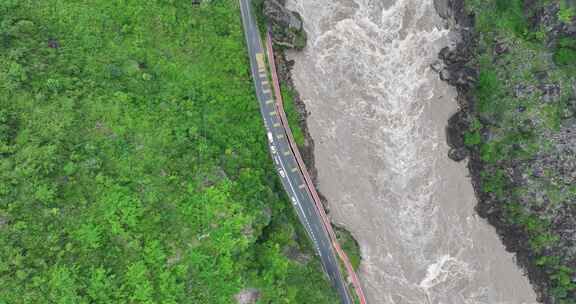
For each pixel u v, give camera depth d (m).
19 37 58.47
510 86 69.38
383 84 73.88
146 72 65.56
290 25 73.44
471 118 74.00
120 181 58.00
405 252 74.31
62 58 60.72
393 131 74.12
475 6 70.25
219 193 61.88
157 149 61.16
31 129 55.75
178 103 66.38
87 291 53.31
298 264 67.62
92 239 54.38
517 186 72.12
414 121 74.38
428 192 74.62
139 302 55.12
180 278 57.69
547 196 69.81
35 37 59.81
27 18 60.69
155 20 67.81
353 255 74.75
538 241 72.31
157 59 67.19
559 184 68.50
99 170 57.38
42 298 51.59
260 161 72.19
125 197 56.97
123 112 61.06
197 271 58.72
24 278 50.88
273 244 66.38
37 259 51.94
